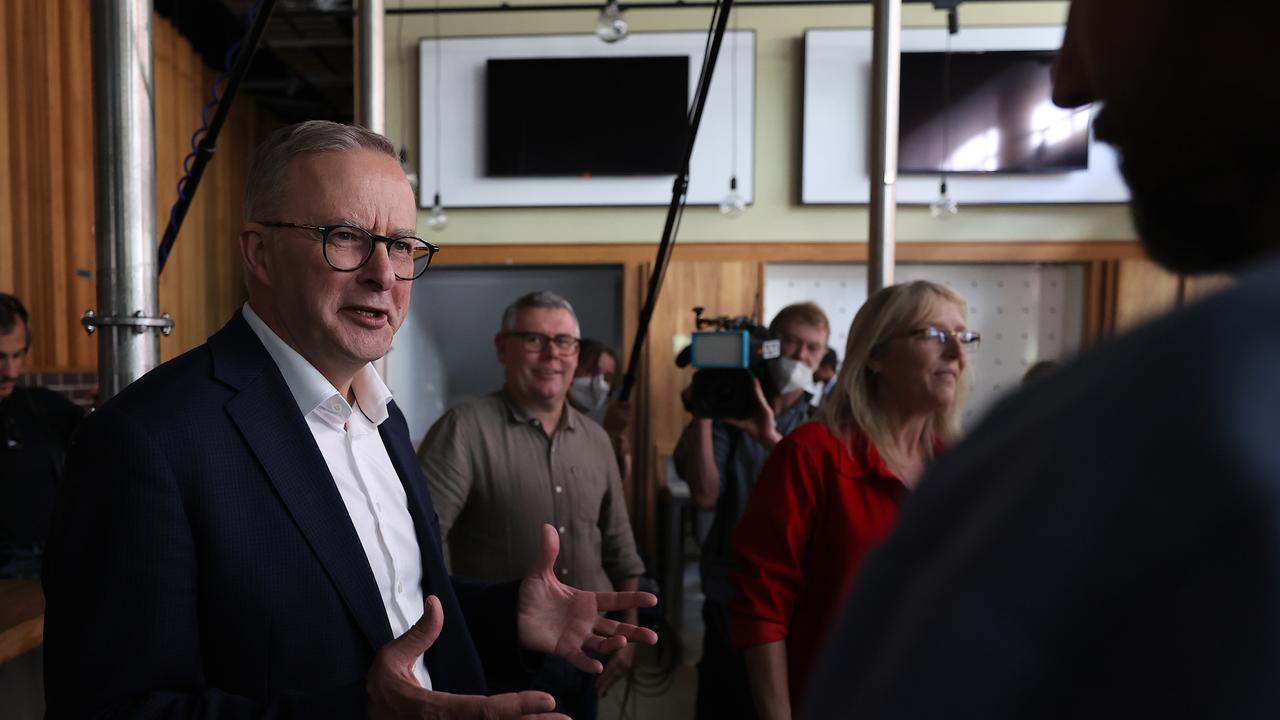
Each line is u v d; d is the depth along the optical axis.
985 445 0.23
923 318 1.35
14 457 2.62
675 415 5.08
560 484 2.03
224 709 0.75
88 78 4.74
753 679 1.32
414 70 5.08
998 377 5.13
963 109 4.91
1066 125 4.86
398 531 1.10
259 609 0.85
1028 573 0.19
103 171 1.23
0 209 4.07
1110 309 4.91
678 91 5.00
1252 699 0.16
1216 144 0.23
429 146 5.07
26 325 2.67
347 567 0.92
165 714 0.74
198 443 0.85
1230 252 0.24
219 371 0.92
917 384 1.35
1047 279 5.12
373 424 1.15
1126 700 0.17
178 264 5.97
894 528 0.26
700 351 2.21
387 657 0.79
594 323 5.29
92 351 4.69
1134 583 0.17
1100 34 0.26
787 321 2.48
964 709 0.19
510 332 2.04
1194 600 0.17
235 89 1.54
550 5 4.65
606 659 2.06
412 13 5.05
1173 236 0.25
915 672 0.21
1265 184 0.23
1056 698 0.18
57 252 4.42
